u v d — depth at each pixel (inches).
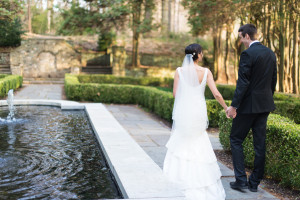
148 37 1182.3
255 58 124.5
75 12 727.1
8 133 215.5
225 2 442.0
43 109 330.6
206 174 118.6
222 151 205.2
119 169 133.6
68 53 829.8
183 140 123.7
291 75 470.3
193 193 115.6
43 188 120.2
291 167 133.3
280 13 413.7
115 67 812.6
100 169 147.8
